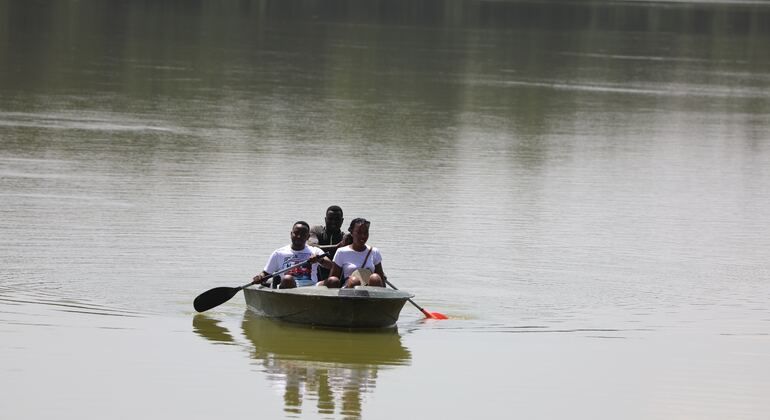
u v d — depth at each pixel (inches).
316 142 3230.8
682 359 1453.0
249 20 7721.5
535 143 3457.2
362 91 4483.3
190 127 3368.6
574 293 1775.3
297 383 1322.6
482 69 5634.8
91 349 1411.2
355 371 1370.6
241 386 1306.6
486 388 1323.8
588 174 2952.8
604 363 1429.6
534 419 1230.9
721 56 7519.7
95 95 3927.2
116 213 2193.7
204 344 1456.7
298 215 2260.1
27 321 1509.6
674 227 2330.2
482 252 2018.9
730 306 1731.1
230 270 1824.6
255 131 3363.7
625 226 2316.7
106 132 3186.5
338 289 1540.4
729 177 3019.2
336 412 1233.4
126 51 5408.5
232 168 2743.6
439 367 1395.2
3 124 3211.1
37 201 2265.0
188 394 1273.4
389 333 1531.7
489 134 3587.6
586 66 6186.0
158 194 2397.9
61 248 1903.3
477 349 1471.5
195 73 4734.3
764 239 2245.3
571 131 3767.2
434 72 5324.8
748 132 3976.4
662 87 5359.3
